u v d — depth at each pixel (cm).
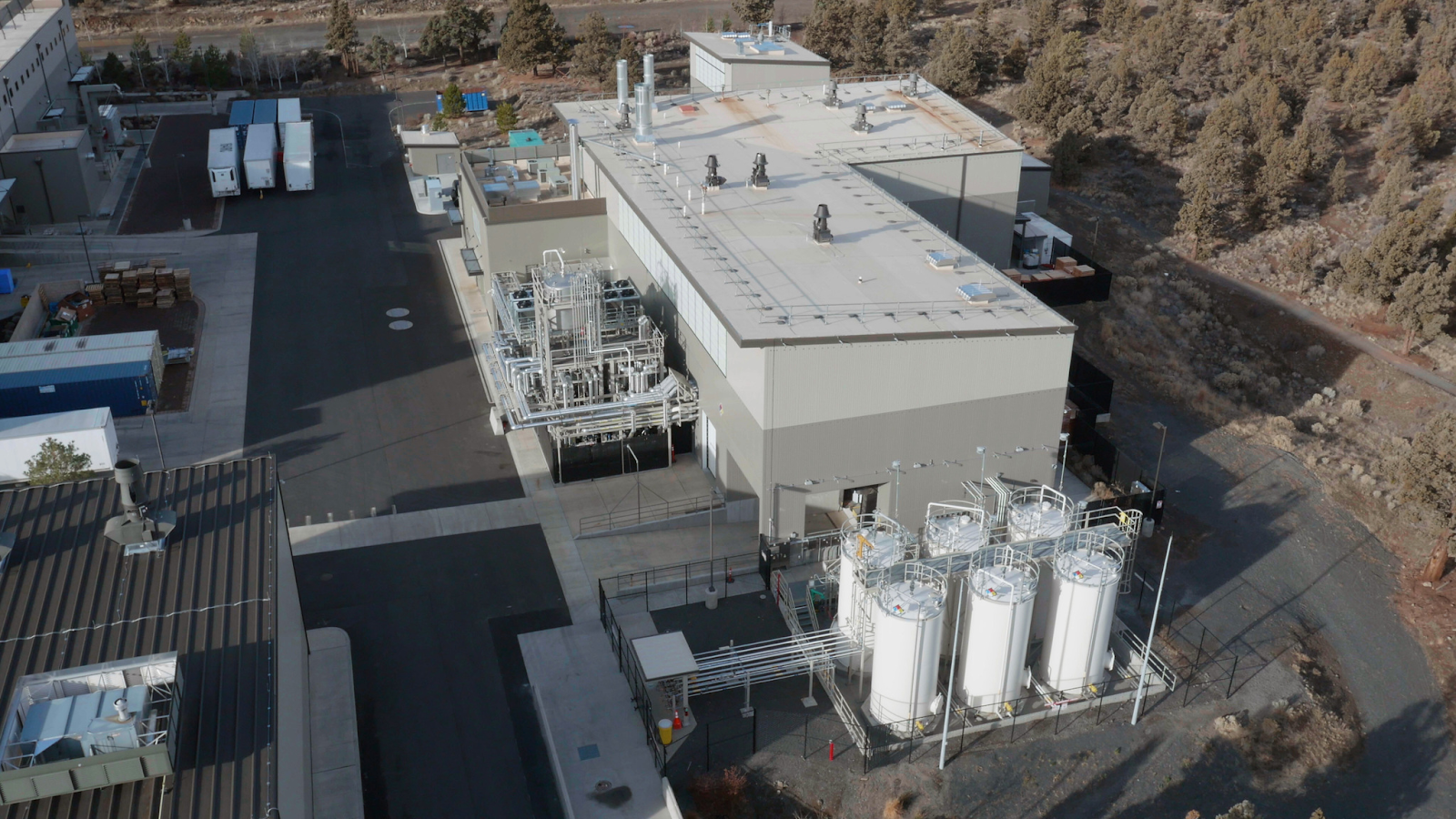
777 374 4325
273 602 3241
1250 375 6600
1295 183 8750
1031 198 8075
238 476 3844
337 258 7731
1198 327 7094
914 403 4541
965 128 7125
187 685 2942
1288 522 5169
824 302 4675
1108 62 10656
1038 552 3981
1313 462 5650
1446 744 4006
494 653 4228
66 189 8212
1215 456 5681
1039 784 3709
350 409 5881
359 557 4731
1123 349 6619
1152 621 4059
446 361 6381
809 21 12075
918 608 3728
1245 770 3816
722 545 4853
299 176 8856
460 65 12469
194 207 8656
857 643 4019
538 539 4878
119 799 2620
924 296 4778
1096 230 8125
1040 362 4591
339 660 4147
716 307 4594
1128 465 5209
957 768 3753
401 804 3588
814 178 6203
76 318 6644
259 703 2895
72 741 2612
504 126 9975
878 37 11612
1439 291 6738
